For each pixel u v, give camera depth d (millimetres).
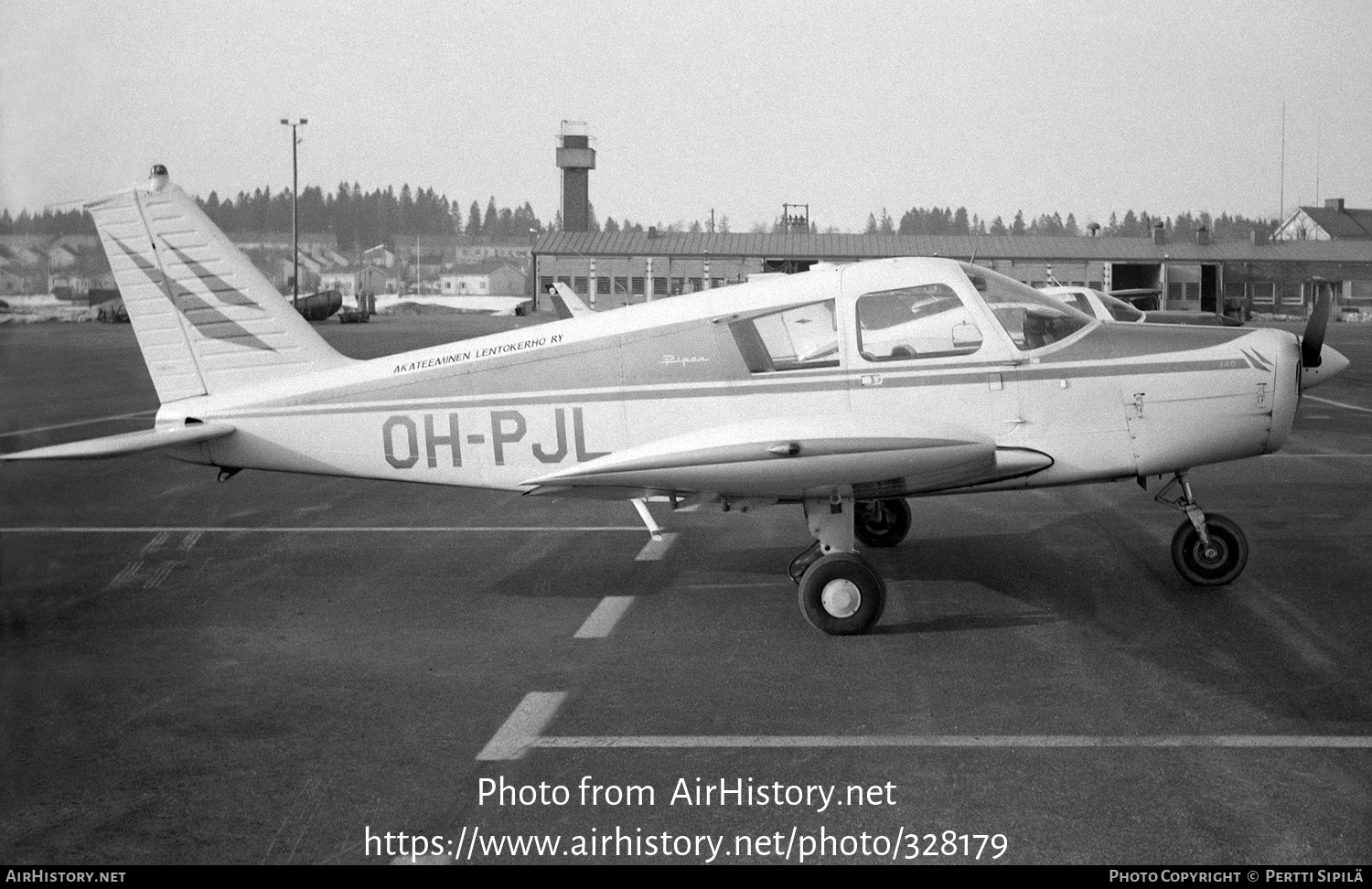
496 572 7773
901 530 8203
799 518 9516
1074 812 3963
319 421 7141
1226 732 4676
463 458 7035
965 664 5621
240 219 182625
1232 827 3832
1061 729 4730
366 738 4734
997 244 55031
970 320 6688
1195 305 55375
